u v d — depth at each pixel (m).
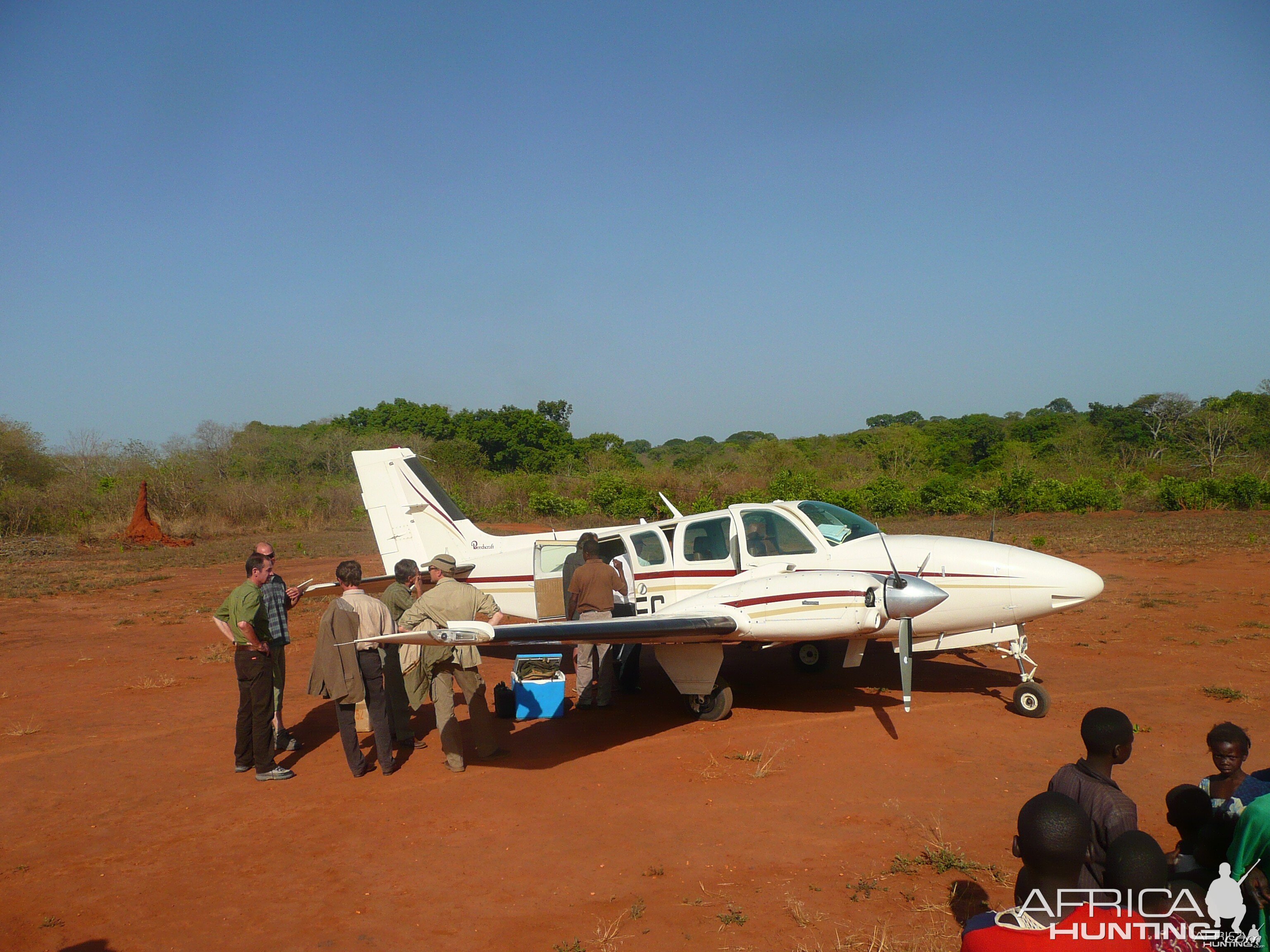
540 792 5.59
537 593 8.97
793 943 3.59
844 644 10.63
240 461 46.31
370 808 5.37
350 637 5.82
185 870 4.53
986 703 7.55
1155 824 4.72
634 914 3.88
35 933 3.88
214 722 7.41
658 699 8.16
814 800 5.30
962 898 3.94
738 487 37.16
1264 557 17.19
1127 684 8.00
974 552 7.69
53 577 19.36
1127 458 51.09
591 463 55.66
